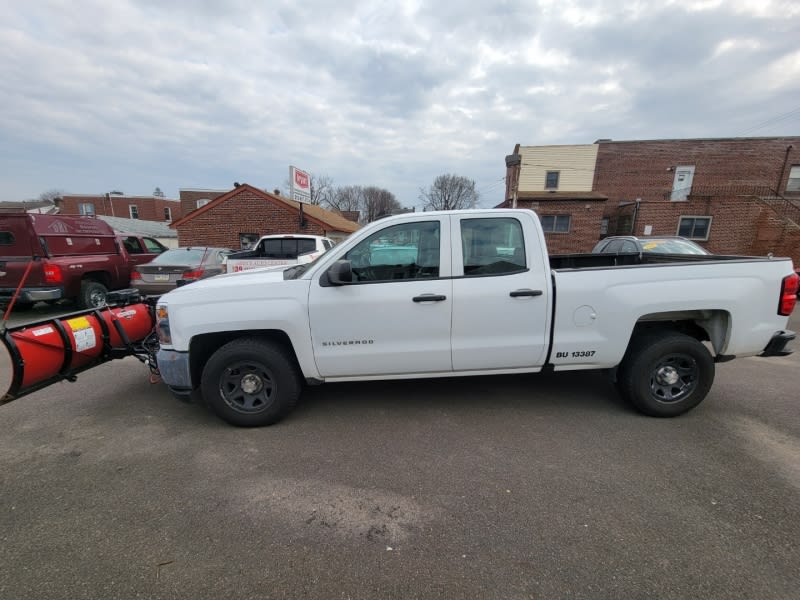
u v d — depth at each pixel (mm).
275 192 28188
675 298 3133
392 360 3205
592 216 22234
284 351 3260
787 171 23719
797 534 2025
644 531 2061
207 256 9023
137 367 4879
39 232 7590
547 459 2752
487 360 3242
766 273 3168
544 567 1842
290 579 1794
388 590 1731
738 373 4438
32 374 3018
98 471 2656
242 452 2887
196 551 1961
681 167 24328
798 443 2926
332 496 2383
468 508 2262
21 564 1882
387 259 3176
